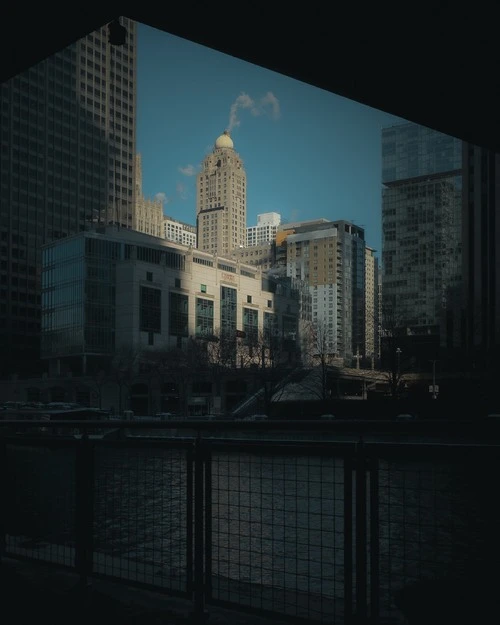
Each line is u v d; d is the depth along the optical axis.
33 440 6.07
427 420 4.17
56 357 129.00
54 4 7.25
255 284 156.88
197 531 4.85
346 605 4.12
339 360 140.50
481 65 10.41
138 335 126.19
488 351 83.19
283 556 4.43
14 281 163.88
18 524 6.16
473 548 3.62
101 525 5.45
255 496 5.94
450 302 118.06
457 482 3.72
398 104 11.92
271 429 5.14
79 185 179.25
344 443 4.16
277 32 9.38
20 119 167.62
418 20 9.24
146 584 5.10
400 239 196.50
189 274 137.75
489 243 107.69
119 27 8.09
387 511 4.13
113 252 128.62
